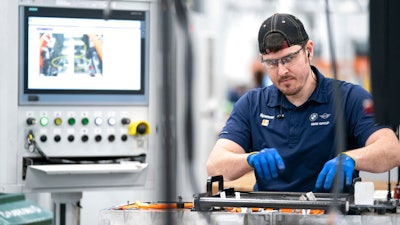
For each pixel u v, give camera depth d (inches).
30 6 120.4
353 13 143.0
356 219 69.1
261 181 106.3
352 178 83.6
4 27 119.3
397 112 55.9
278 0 151.5
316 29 151.0
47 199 136.8
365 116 100.8
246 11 150.3
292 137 105.3
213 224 71.2
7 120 120.3
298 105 105.5
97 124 124.6
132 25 124.3
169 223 52.9
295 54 98.7
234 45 150.6
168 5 49.7
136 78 125.5
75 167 118.6
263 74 161.0
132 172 122.0
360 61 143.0
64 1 121.6
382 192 103.3
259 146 108.5
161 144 50.5
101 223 73.9
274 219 70.3
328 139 103.9
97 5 122.6
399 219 69.2
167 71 49.9
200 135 108.0
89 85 123.8
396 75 55.6
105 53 124.0
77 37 122.8
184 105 60.6
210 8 113.2
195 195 73.2
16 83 120.8
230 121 110.6
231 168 99.3
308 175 104.8
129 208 75.9
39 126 122.3
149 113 126.7
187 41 55.9
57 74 122.5
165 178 50.8
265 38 98.9
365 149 94.0
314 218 69.5
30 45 121.1
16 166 121.3
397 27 55.1
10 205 54.3
